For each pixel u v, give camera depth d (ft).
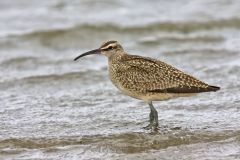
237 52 80.94
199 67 75.10
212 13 98.02
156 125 56.13
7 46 86.38
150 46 86.02
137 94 56.59
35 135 54.80
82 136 54.54
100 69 75.72
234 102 62.03
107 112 60.64
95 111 60.95
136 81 56.08
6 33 89.97
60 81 71.41
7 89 68.64
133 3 104.22
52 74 73.41
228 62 76.59
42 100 64.49
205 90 54.54
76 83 70.64
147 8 101.50
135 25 92.89
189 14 97.91
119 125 57.21
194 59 78.79
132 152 51.34
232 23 94.43
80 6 102.47
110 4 103.40
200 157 49.98
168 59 79.20
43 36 89.51
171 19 95.50
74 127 56.75
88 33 90.99
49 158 50.11
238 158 49.67
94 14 98.53
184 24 93.91
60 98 65.16
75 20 95.55
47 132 55.57
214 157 49.96
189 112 60.03
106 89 67.97
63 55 82.94
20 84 70.28
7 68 77.00
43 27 92.22
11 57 80.89
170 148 51.90
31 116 59.67
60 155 50.70
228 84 67.72
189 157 50.01
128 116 59.52
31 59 80.48
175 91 55.06
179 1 105.09
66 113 60.49
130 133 54.85
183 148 51.80
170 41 87.51
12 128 56.54
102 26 92.27
